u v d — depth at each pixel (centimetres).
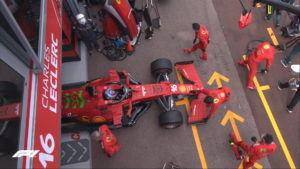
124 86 482
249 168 539
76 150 542
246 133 580
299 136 577
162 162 543
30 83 306
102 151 548
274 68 666
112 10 566
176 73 653
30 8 390
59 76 396
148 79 648
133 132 575
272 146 446
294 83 607
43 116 316
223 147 561
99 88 483
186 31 738
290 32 704
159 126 581
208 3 797
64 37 556
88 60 673
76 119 510
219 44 713
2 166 327
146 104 580
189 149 558
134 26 654
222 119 595
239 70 668
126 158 546
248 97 626
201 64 675
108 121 534
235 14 772
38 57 326
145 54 690
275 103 618
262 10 778
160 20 736
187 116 595
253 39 722
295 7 368
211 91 493
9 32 252
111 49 687
